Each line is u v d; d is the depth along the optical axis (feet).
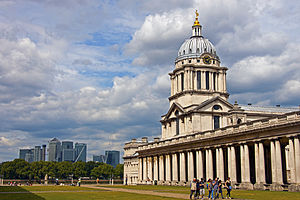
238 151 342.85
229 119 393.09
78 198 196.24
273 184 267.39
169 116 482.69
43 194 235.81
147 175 499.92
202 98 460.14
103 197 203.92
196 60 476.54
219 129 340.59
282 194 215.51
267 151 310.24
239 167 341.21
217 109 434.30
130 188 336.90
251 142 298.35
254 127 289.74
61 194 235.61
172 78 505.25
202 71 469.16
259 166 285.23
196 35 504.84
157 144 467.93
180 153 407.85
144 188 331.36
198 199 189.26
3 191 278.46
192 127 422.41
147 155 496.64
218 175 335.26
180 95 471.62
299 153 249.55
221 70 475.72
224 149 350.02
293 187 246.88
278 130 267.18
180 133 448.65
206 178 352.49
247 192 243.60
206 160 355.97
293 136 254.06
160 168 456.45
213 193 190.39
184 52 489.26
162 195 219.82
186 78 463.83
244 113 389.39
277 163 266.36
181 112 449.89
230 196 205.36
